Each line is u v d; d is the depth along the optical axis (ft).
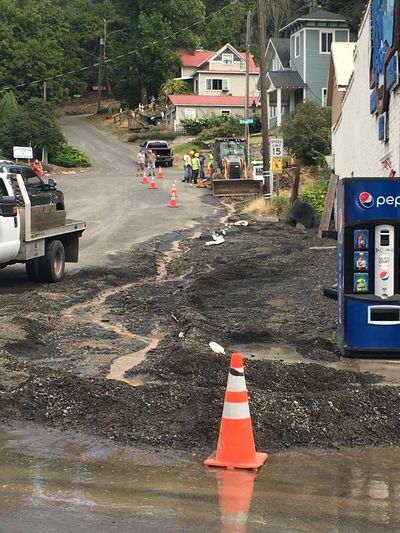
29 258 46.26
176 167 183.73
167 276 52.75
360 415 21.72
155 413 21.67
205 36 327.67
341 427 21.02
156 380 25.25
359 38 67.92
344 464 18.75
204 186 132.67
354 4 191.93
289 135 124.16
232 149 131.64
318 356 29.45
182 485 17.13
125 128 265.54
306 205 79.92
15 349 29.81
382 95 52.26
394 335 28.94
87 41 332.19
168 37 281.74
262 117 110.22
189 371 25.89
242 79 266.36
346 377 25.81
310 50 184.75
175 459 18.92
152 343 31.99
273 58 211.82
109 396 22.76
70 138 243.81
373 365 28.45
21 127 177.68
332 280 45.70
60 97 247.09
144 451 19.44
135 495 16.47
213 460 18.53
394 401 22.65
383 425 21.26
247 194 115.96
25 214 45.78
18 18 243.40
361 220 28.55
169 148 185.26
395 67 46.52
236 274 50.03
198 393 22.66
